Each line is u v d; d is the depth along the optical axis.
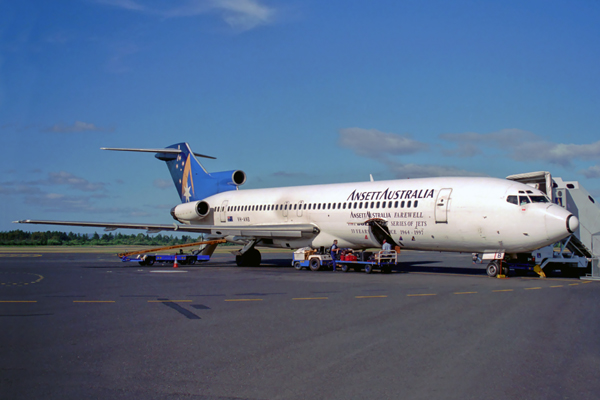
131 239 135.75
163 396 7.09
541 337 10.62
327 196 32.56
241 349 9.63
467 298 16.52
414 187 28.27
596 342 10.18
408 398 7.01
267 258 48.91
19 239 113.81
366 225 29.75
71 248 84.44
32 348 9.74
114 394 7.17
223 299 16.38
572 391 7.29
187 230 34.25
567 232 23.20
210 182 42.16
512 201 24.50
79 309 14.32
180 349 9.65
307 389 7.36
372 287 19.88
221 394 7.17
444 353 9.31
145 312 13.81
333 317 12.96
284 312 13.77
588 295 17.44
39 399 6.96
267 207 35.94
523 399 6.98
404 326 11.77
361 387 7.44
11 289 19.23
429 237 27.39
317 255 29.75
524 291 18.53
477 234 25.50
